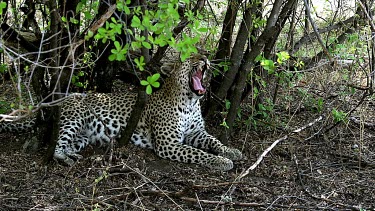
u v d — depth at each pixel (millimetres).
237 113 7035
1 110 5840
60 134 6512
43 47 6020
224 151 6609
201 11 6121
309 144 6984
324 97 7969
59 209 5223
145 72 5949
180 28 5676
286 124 7320
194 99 6703
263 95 7652
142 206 5254
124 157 6457
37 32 6230
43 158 6148
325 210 5441
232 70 6867
